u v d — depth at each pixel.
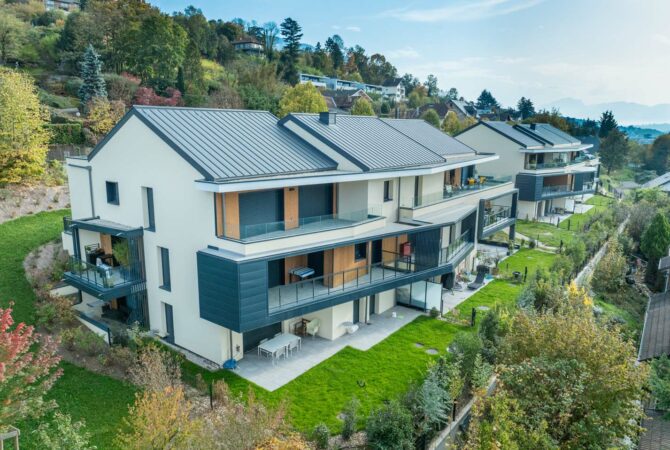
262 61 94.31
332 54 144.62
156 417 11.30
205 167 17.73
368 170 22.00
